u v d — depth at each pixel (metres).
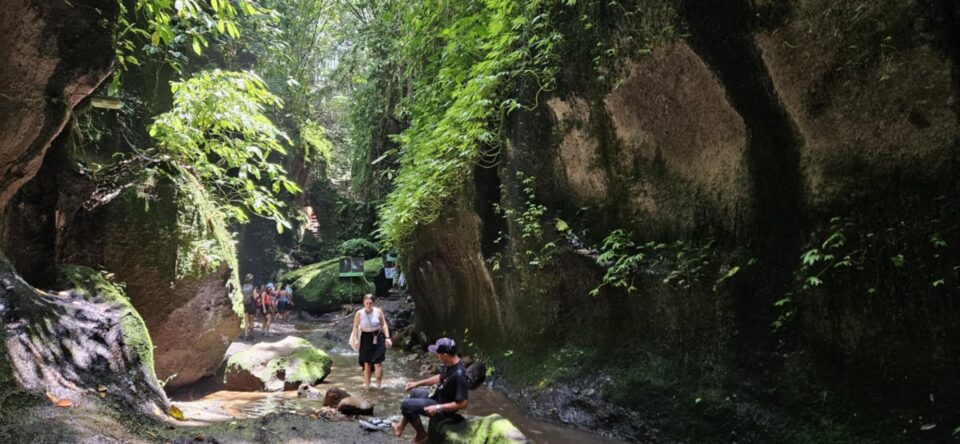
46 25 4.83
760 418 4.95
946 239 4.12
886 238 4.46
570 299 7.37
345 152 26.81
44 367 4.24
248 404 7.27
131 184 6.93
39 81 4.99
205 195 8.08
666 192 6.38
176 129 7.44
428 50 11.48
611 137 6.88
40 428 3.69
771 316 5.23
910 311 4.27
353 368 10.35
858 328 4.59
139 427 4.34
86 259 6.50
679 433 5.42
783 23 4.74
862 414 4.39
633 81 6.21
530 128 7.80
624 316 6.68
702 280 5.79
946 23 3.94
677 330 5.98
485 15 8.95
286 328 17.30
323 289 20.75
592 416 6.18
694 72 5.55
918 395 4.17
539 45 7.30
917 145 4.31
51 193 6.22
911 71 4.15
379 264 22.66
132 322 5.48
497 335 9.09
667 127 6.17
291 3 18.69
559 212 7.62
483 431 4.89
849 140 4.71
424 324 13.16
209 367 8.02
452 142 8.91
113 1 5.61
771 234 5.37
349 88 20.19
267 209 8.12
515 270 8.07
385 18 13.46
